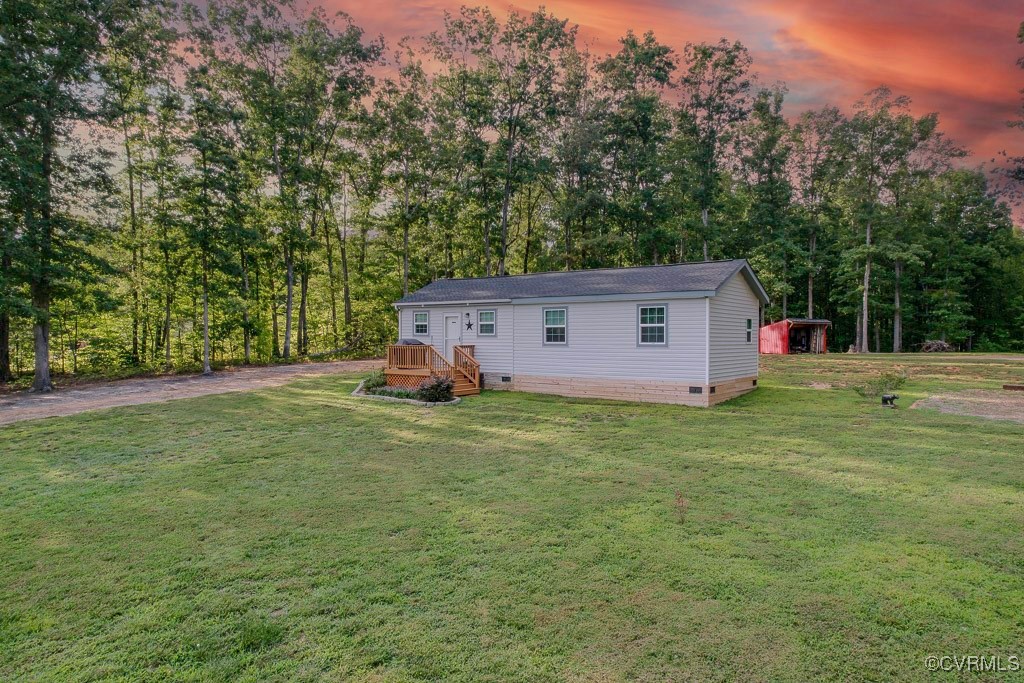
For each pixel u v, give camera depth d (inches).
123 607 159.6
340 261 1370.6
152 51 893.8
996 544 196.5
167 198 884.6
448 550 197.3
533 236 1568.7
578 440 384.8
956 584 167.5
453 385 618.5
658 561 185.6
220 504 251.4
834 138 1508.4
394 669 129.6
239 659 134.0
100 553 197.6
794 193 1749.5
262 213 1087.6
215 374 901.2
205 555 195.3
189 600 163.3
